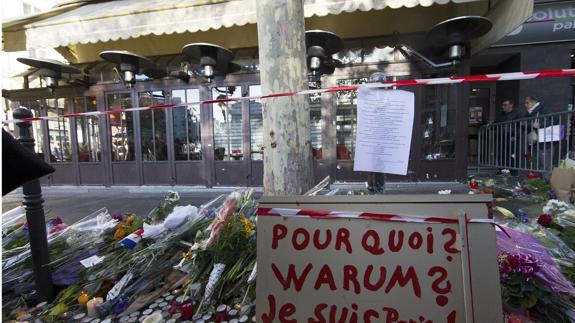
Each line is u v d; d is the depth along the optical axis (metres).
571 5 6.48
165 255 2.45
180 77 6.40
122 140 6.92
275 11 2.20
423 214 1.29
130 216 3.16
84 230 2.88
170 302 2.15
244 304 2.00
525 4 3.85
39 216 2.28
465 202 1.27
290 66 2.23
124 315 2.06
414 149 5.75
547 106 6.90
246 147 6.45
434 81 1.73
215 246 2.21
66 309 2.16
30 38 5.18
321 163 6.07
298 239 1.37
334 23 6.15
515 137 5.45
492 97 8.21
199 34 6.68
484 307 1.19
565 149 4.65
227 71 6.36
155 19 4.77
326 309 1.32
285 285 1.35
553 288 1.67
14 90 7.12
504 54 7.09
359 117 1.79
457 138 5.63
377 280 1.30
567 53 6.75
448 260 1.25
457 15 5.48
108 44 7.01
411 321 1.25
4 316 2.20
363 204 1.34
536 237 2.15
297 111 2.26
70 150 7.14
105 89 6.88
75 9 6.04
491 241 1.22
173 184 6.72
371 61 5.86
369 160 1.79
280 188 2.27
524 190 4.04
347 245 1.33
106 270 2.34
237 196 2.64
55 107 7.10
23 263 2.45
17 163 1.33
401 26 5.95
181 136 6.68
